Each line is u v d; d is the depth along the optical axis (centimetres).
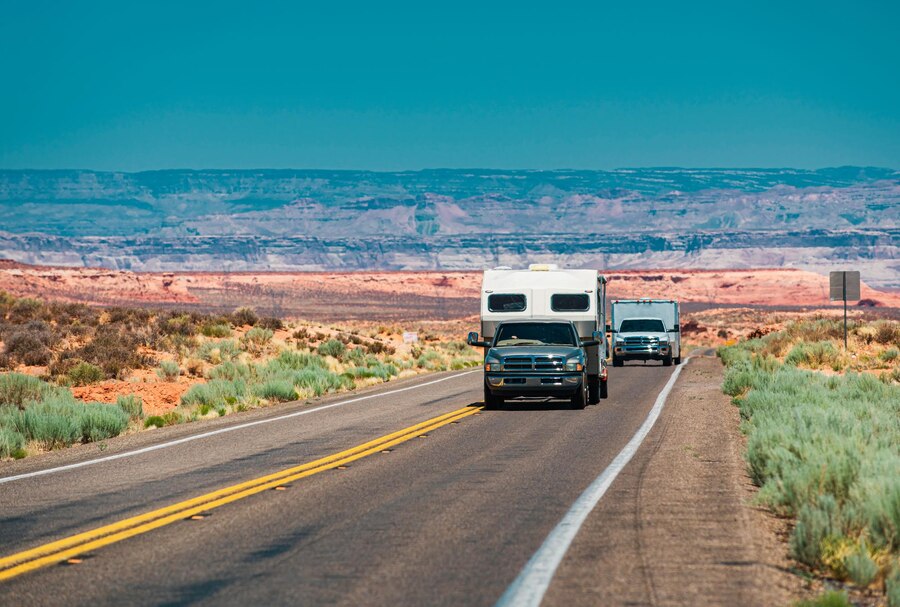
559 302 6091
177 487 2914
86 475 3180
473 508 2552
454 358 11412
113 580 1886
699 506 2562
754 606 1709
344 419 4906
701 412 5150
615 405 5612
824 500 2162
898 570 1834
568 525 2331
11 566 1994
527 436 4122
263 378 7069
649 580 1861
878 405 4719
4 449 3794
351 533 2269
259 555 2069
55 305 9612
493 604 1719
